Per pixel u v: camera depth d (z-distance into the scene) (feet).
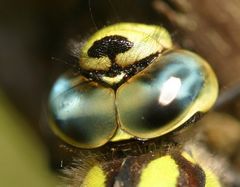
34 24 0.23
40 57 0.23
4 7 0.24
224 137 0.21
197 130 0.17
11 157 0.22
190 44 0.21
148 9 0.21
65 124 0.16
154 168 0.16
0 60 0.24
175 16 0.21
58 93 0.16
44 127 0.21
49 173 0.21
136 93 0.16
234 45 0.21
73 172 0.17
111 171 0.16
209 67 0.16
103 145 0.16
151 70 0.16
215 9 0.21
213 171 0.17
